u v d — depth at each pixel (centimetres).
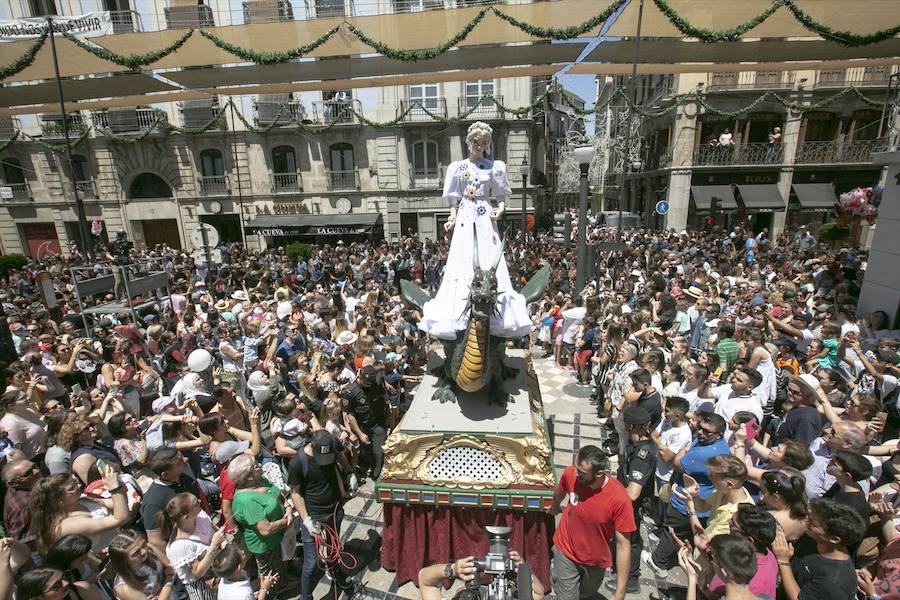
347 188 2469
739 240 2022
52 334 837
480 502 374
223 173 2522
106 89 1202
